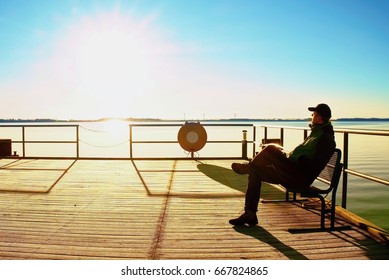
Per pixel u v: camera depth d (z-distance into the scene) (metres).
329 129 4.22
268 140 8.84
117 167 9.43
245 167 4.52
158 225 4.42
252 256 3.46
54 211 5.06
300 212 5.04
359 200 16.30
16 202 5.59
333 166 4.34
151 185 6.99
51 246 3.71
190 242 3.83
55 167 9.39
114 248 3.65
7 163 10.17
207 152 45.09
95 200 5.74
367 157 38.19
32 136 98.25
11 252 3.54
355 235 4.05
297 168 4.20
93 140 76.88
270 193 6.33
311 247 3.69
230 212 5.04
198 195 6.11
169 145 67.50
